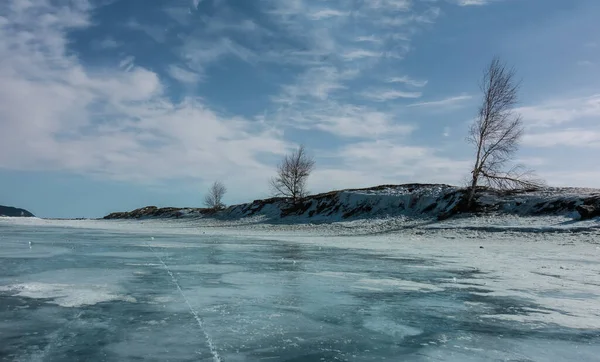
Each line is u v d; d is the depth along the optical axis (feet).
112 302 23.34
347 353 15.71
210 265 39.63
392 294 26.68
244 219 177.88
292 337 17.54
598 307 23.24
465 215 105.09
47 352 15.17
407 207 127.03
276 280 31.48
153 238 81.51
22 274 32.63
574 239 68.18
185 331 18.02
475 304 23.86
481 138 107.86
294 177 167.73
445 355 15.62
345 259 46.09
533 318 20.89
